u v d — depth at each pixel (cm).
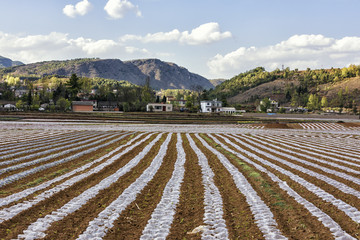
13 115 7450
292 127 6956
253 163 2003
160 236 834
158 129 5391
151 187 1365
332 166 1973
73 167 1772
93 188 1301
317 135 5041
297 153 2631
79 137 3591
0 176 1501
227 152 2564
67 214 981
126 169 1742
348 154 2658
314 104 18438
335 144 3616
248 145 3225
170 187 1363
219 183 1448
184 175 1623
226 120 8400
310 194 1252
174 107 14450
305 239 810
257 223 920
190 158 2208
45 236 808
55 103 13500
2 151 2311
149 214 1014
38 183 1391
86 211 1015
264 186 1376
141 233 855
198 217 989
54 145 2736
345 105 19225
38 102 13400
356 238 820
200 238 821
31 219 934
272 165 1941
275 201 1144
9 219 919
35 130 4438
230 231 866
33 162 1853
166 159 2156
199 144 3203
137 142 3256
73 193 1228
